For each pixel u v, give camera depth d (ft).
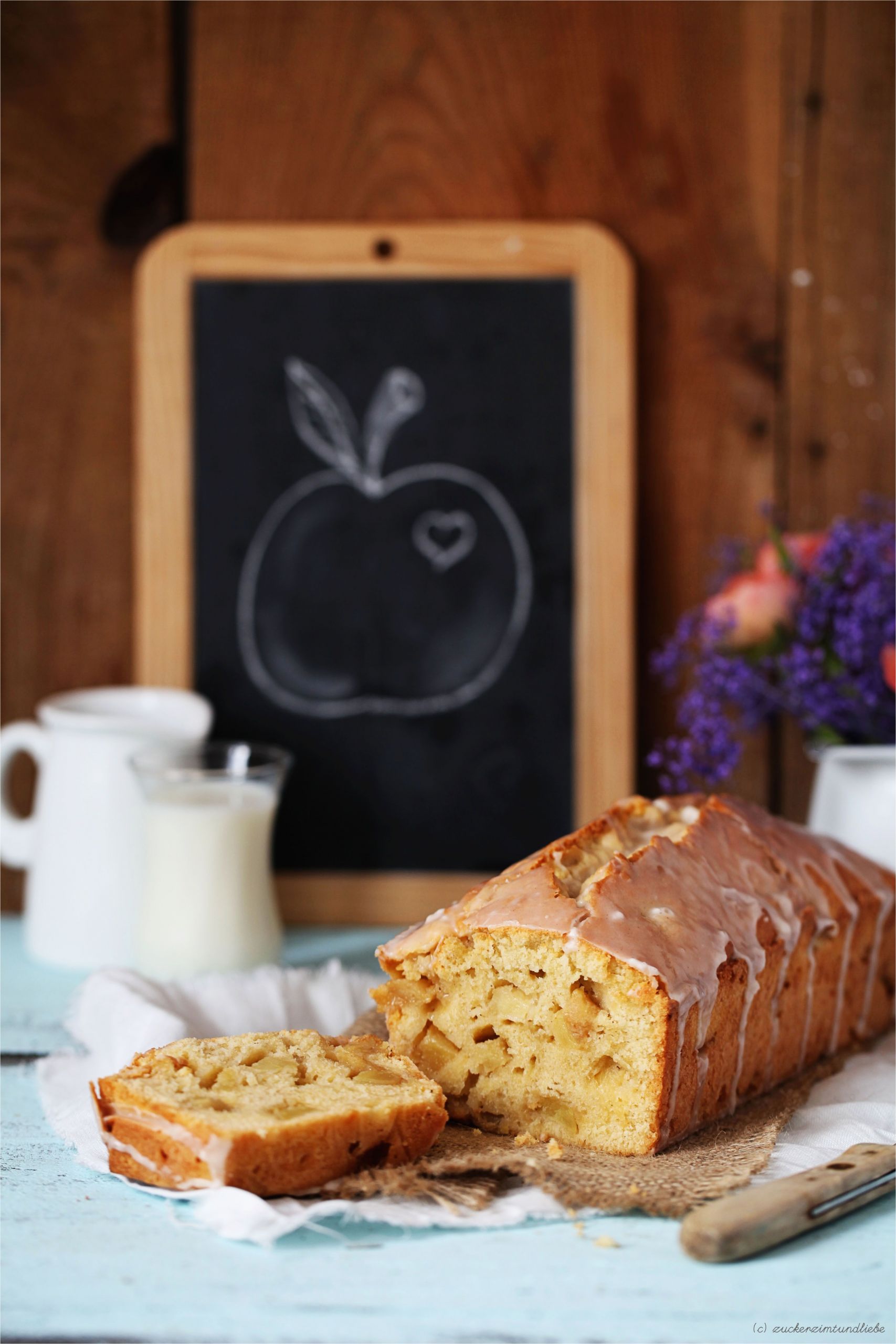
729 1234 2.70
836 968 3.14
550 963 2.89
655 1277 2.70
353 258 3.61
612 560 3.59
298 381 3.63
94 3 3.66
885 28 3.61
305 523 3.64
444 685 3.63
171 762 3.44
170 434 3.63
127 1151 2.84
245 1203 2.75
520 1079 2.92
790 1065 3.09
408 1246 2.75
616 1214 2.80
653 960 2.86
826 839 3.24
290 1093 2.85
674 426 3.65
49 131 3.67
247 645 3.65
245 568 3.64
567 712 3.61
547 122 3.63
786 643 3.40
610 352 3.59
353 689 3.64
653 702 3.66
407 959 2.97
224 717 3.65
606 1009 2.88
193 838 3.35
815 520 3.65
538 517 3.61
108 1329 2.64
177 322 3.63
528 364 3.60
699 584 3.66
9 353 3.68
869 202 3.62
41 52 3.67
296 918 3.65
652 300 3.64
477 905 2.96
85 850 3.46
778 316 3.64
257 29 3.64
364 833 3.65
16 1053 3.16
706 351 3.64
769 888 3.07
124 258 3.67
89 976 3.25
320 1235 2.77
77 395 3.68
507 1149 2.89
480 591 3.62
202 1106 2.81
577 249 3.59
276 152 3.65
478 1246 2.75
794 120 3.62
